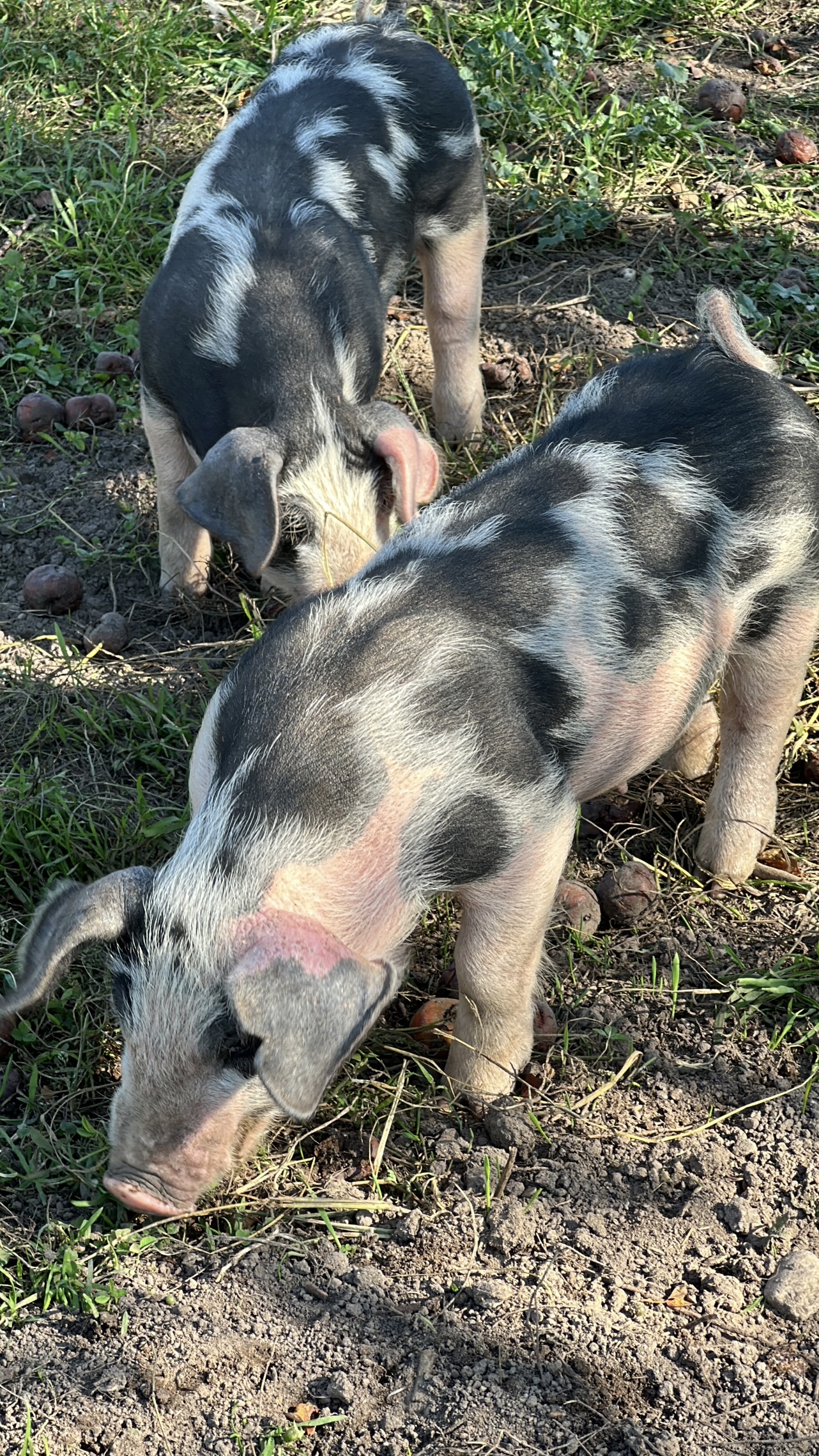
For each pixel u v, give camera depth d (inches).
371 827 38.9
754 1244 42.4
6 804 51.8
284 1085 34.5
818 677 57.1
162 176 77.4
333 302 54.9
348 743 38.9
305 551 51.3
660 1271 41.9
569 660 42.1
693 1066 46.3
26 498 63.4
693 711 46.2
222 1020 36.9
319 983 35.2
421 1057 46.4
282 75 62.7
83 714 54.2
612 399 46.4
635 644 43.1
